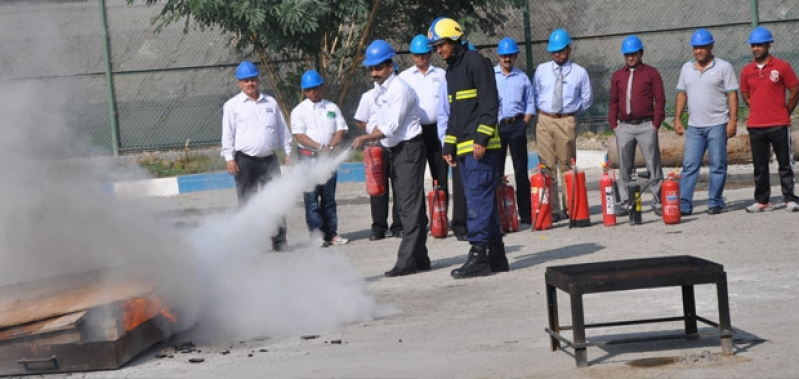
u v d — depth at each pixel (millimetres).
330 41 19938
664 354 6066
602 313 7348
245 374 6262
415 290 8812
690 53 20797
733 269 8656
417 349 6641
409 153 9539
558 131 12297
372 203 12133
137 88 20703
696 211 12375
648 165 12281
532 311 7582
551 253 10164
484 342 6703
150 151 20625
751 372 5531
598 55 20891
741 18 20984
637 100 12180
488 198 9148
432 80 11531
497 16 20547
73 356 6492
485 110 8938
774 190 13789
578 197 11773
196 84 20875
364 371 6125
